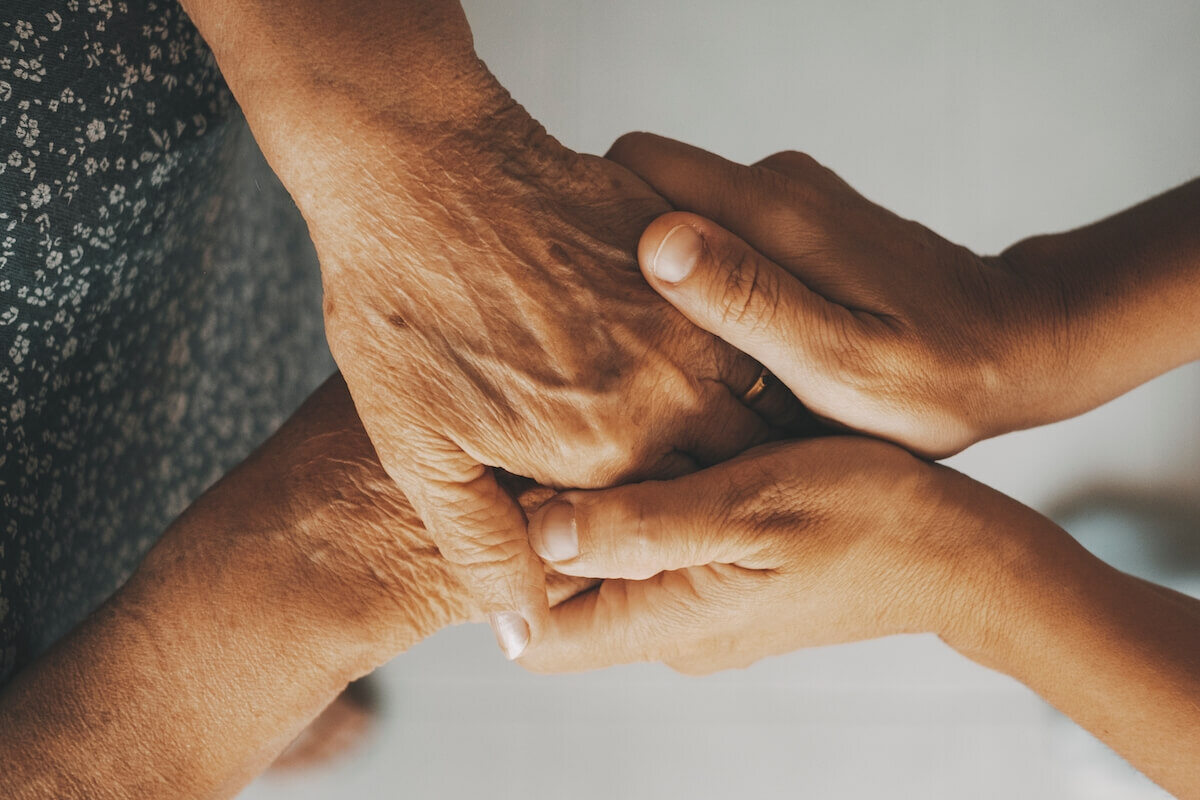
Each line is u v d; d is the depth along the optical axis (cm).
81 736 41
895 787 58
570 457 40
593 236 39
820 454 40
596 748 58
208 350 51
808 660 59
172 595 42
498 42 58
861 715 59
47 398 44
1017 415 42
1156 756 41
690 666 44
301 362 56
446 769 58
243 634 42
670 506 39
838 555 40
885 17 58
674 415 41
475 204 38
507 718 58
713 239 38
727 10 58
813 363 40
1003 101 59
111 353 46
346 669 43
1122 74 59
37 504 45
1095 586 41
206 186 47
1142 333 41
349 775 57
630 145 42
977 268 41
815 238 40
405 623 44
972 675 59
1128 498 59
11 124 40
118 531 48
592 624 42
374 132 37
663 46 59
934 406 40
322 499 43
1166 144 59
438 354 39
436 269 38
